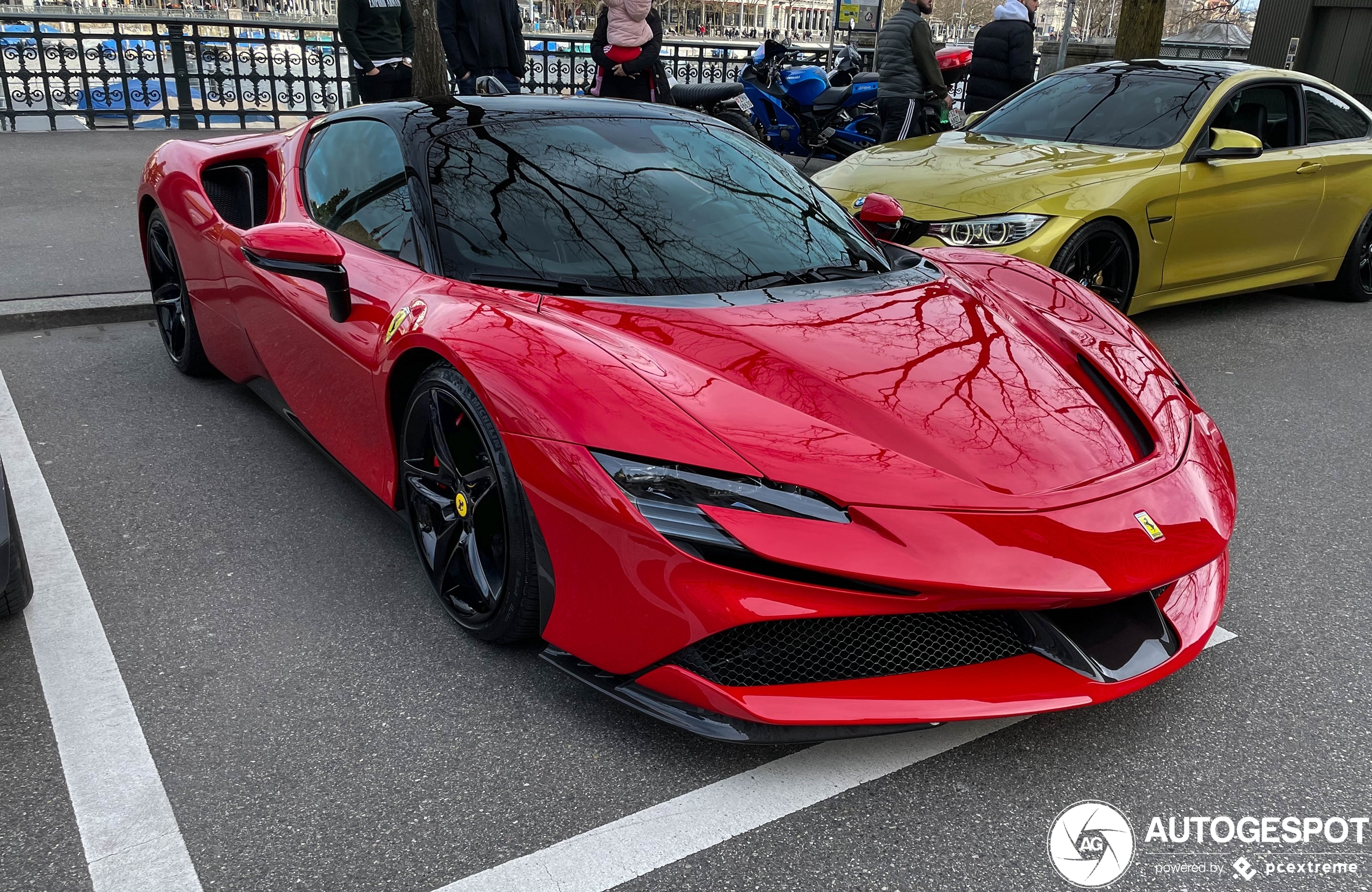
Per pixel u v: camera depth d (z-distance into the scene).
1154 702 2.37
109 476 3.35
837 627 2.01
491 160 2.91
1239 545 3.21
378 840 1.87
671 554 1.93
